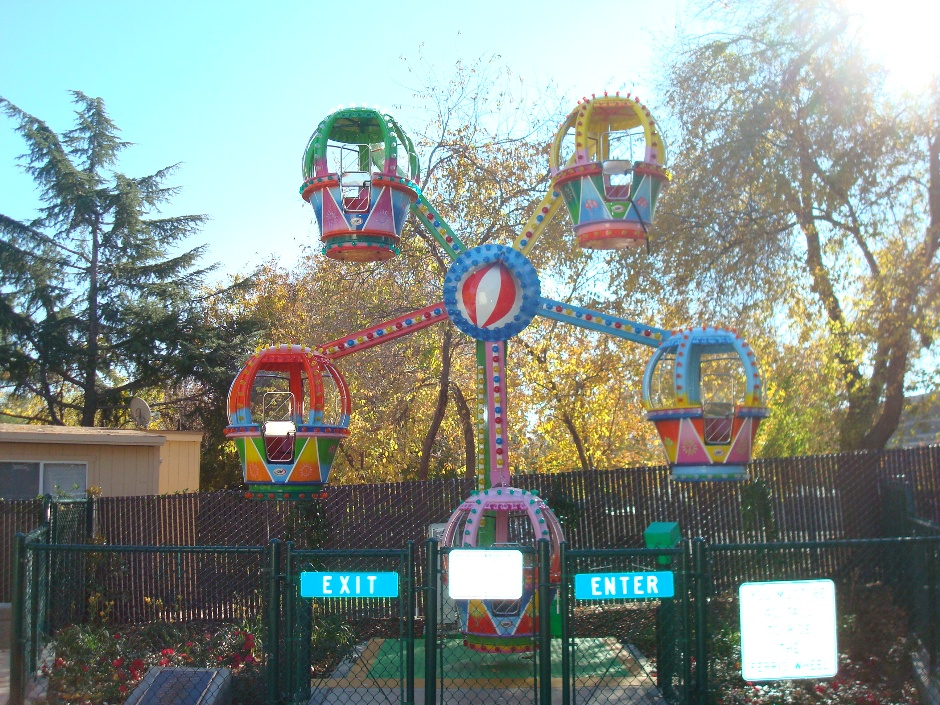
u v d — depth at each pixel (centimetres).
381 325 827
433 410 2030
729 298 1392
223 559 1158
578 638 869
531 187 1653
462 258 789
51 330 2595
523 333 1745
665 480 1177
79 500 1108
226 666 801
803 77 1370
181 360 2488
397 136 852
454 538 778
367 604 991
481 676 739
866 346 1326
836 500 1143
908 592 813
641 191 780
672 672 677
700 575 611
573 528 1166
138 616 1131
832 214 1379
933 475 1129
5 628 1039
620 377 1731
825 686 695
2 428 1431
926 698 674
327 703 684
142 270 2711
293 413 852
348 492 1199
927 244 1288
